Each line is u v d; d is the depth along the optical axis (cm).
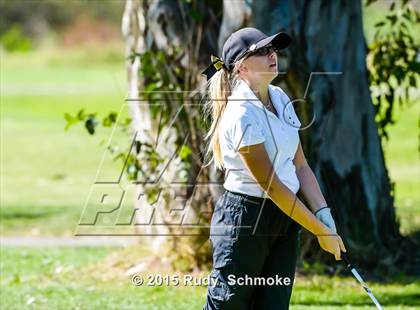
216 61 1700
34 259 3222
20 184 4978
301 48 2748
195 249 2830
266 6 2694
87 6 17662
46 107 8700
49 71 13162
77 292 2666
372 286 2700
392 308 2428
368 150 2916
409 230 3231
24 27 17288
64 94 9762
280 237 1662
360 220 2892
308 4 2753
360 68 2884
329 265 2827
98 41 16675
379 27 3052
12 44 4256
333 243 1627
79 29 16812
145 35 2970
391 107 3016
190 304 2492
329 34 2802
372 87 3117
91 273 2922
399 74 2980
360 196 2889
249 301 1669
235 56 1659
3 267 3073
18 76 12338
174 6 2900
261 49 1652
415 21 3114
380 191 2948
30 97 9544
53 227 3869
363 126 2897
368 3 3011
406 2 3058
